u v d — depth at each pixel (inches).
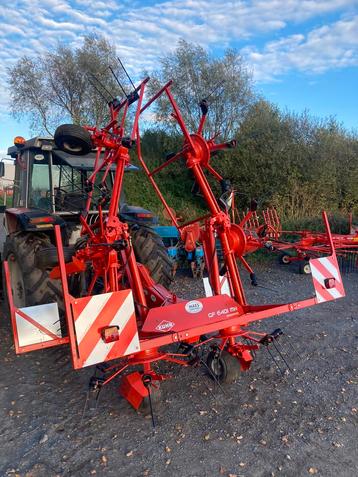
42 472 95.5
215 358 133.0
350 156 609.0
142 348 107.5
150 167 695.7
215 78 662.5
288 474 93.4
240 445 103.9
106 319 102.9
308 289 259.6
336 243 264.1
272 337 128.9
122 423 114.4
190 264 300.4
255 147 609.6
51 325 109.6
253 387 133.0
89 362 100.4
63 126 123.6
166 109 687.1
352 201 601.0
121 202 219.6
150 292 144.3
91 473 95.0
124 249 124.5
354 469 94.7
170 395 128.6
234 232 142.0
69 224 202.8
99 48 708.7
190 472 94.7
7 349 167.6
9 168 236.5
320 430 109.6
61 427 113.0
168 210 150.9
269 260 349.7
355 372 143.1
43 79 711.1
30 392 132.8
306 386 133.5
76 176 206.2
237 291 141.0
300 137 613.6
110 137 132.1
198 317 123.6
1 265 215.5
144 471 95.3
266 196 587.8
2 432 111.1
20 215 174.6
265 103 662.5
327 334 179.3
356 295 244.2
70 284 176.1
